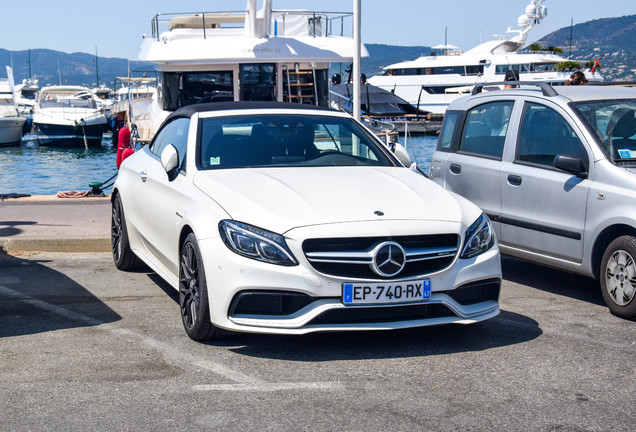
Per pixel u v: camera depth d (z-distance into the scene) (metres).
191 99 16.25
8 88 67.62
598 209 5.98
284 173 5.48
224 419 3.70
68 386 4.16
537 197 6.58
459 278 4.77
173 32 16.62
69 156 43.28
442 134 8.06
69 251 8.45
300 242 4.52
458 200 5.25
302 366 4.52
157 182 6.12
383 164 6.05
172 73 16.19
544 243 6.52
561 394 4.07
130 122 18.97
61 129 49.47
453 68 52.91
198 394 4.04
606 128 6.30
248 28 16.48
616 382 4.27
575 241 6.21
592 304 6.21
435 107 53.34
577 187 6.19
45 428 3.60
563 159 6.16
